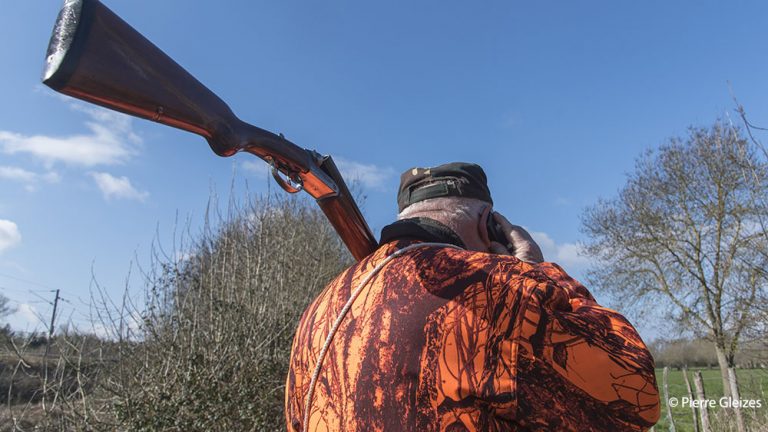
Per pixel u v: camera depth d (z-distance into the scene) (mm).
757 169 4129
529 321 825
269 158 940
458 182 1128
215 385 6730
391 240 1057
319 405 934
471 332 834
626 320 921
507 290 847
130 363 6527
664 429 11594
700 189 16250
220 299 7840
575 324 842
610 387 821
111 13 631
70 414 5625
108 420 6199
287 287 10711
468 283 871
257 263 9805
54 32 594
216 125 769
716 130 15594
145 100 662
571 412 807
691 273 16859
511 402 796
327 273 13875
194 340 7137
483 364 817
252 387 7156
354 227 1134
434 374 825
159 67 681
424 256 945
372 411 847
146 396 6305
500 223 1203
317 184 1037
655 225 17734
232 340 7426
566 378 813
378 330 890
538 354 815
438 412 812
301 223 13805
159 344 6793
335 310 985
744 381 10164
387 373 852
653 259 17859
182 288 7539
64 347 6000
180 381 6637
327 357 947
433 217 1090
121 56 629
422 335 851
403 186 1193
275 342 8211
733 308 10359
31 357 5988
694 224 16828
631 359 841
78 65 584
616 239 18703
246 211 10492
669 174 17281
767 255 5625
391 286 927
